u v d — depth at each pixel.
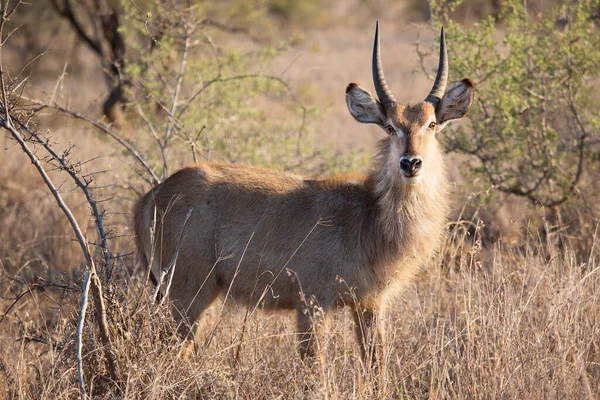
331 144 17.84
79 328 8.77
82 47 37.50
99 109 26.03
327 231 10.84
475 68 15.24
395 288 11.23
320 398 8.86
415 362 10.17
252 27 29.81
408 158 10.30
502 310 10.13
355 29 48.69
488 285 10.55
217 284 11.57
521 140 15.17
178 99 18.14
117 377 9.53
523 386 9.05
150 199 11.91
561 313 10.16
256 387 9.63
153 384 8.85
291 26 41.91
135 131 19.19
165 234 11.51
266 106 21.36
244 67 18.88
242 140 17.09
